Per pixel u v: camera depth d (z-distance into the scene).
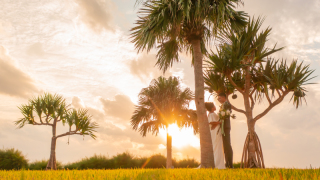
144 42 6.56
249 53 7.34
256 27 7.32
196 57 6.74
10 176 2.47
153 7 6.55
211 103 6.44
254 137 7.18
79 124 12.98
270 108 7.10
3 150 13.56
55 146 13.06
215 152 5.82
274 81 6.96
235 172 2.69
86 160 14.88
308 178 2.04
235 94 7.95
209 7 6.55
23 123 12.68
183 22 6.84
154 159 15.94
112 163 14.79
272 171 2.69
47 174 2.73
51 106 12.91
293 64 6.89
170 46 7.80
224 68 6.67
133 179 2.06
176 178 2.08
